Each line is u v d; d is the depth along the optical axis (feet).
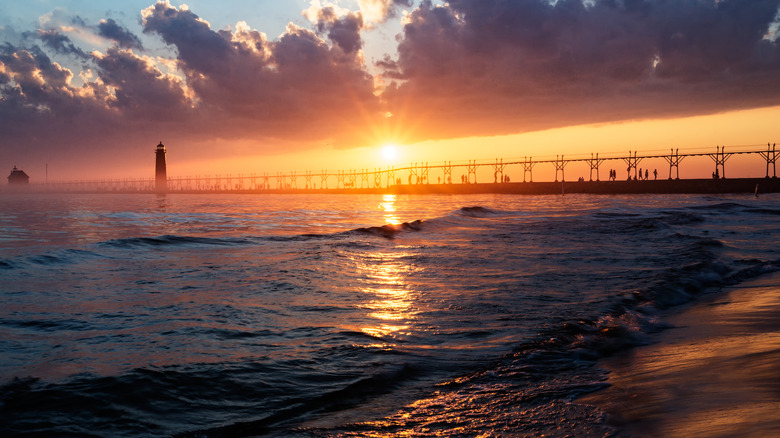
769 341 18.34
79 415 13.09
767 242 54.49
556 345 19.36
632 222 83.76
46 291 29.43
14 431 12.10
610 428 11.87
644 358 17.74
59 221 107.76
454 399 14.48
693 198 243.60
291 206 208.44
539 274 35.58
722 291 30.09
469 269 38.14
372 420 13.15
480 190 458.09
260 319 23.41
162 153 556.10
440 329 21.88
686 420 11.64
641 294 28.45
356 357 18.11
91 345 19.02
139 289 30.25
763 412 11.44
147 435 12.30
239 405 14.10
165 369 16.29
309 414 13.62
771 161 319.47
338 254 46.73
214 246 52.60
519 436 11.85
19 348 18.53
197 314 24.11
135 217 123.85
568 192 391.86
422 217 121.29
